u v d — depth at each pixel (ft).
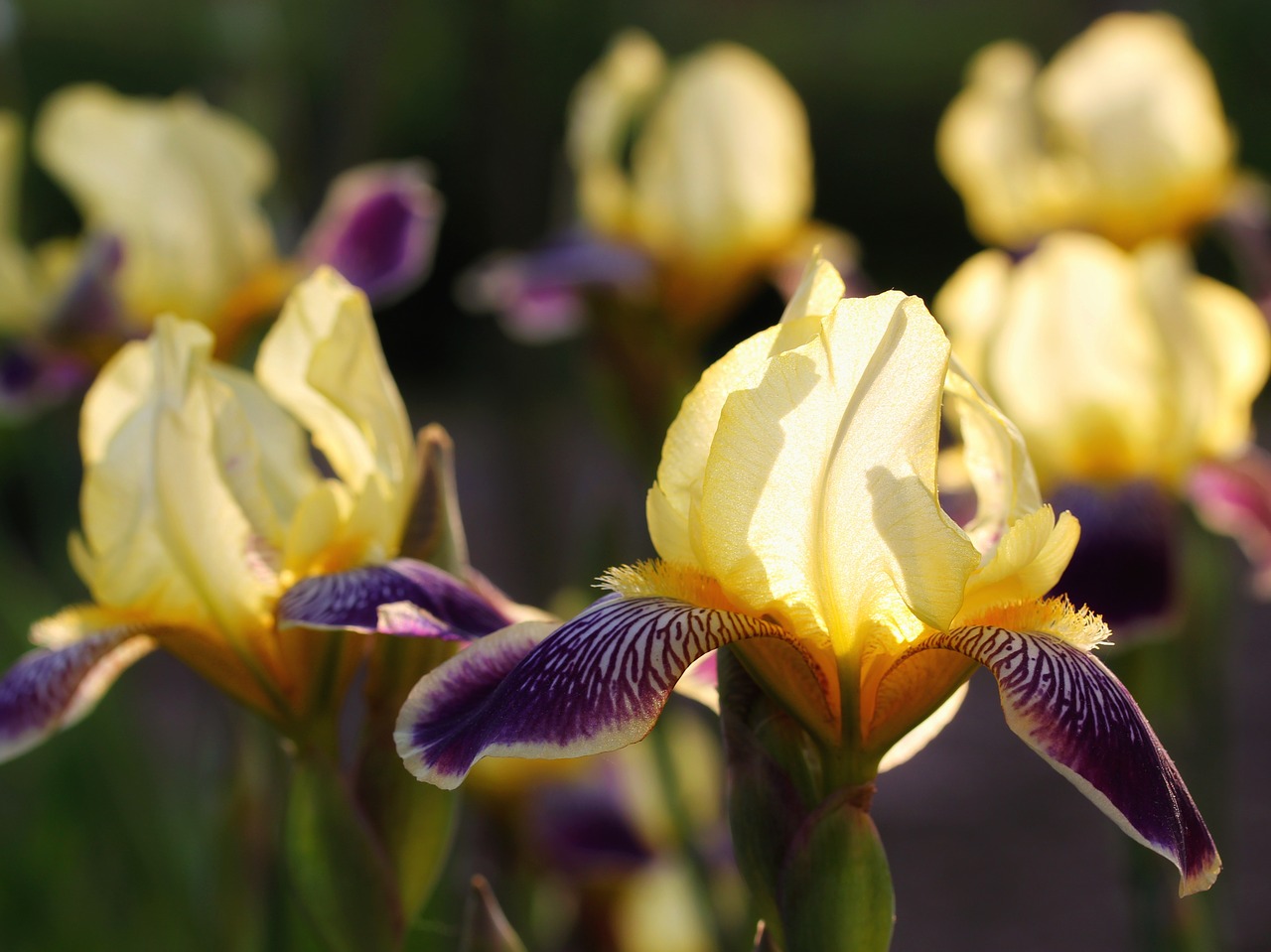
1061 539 1.65
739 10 9.96
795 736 1.67
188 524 1.77
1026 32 9.16
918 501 1.62
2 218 3.03
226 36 3.07
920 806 5.39
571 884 2.66
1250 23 8.96
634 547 3.34
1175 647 2.31
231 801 2.15
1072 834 5.16
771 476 1.63
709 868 2.42
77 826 2.74
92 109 2.84
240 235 2.87
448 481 1.80
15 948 2.65
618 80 3.29
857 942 1.64
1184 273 2.41
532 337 3.36
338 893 1.78
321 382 1.77
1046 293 2.44
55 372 2.82
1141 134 3.43
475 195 9.13
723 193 3.16
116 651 1.80
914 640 1.64
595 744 1.60
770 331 1.65
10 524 6.20
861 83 10.39
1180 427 2.39
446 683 1.65
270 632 1.78
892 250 10.65
